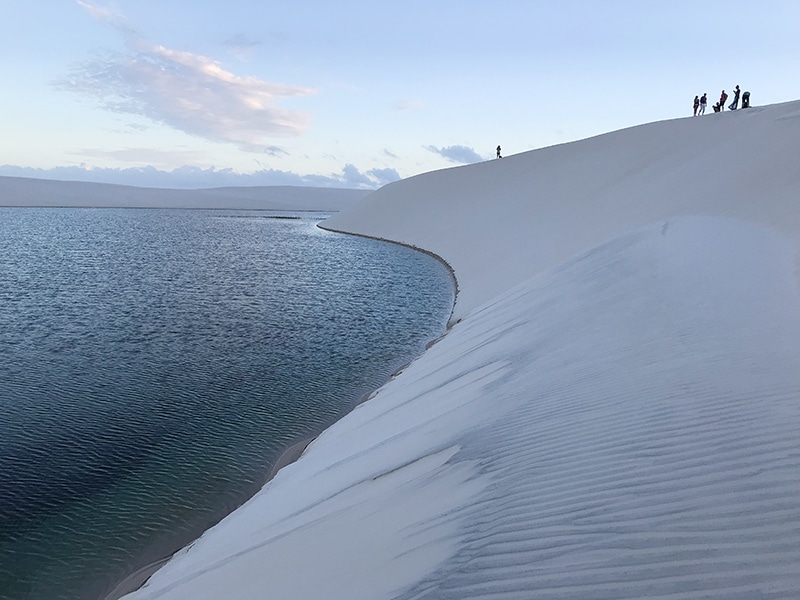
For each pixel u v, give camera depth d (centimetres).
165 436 816
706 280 692
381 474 449
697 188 1898
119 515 612
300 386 1038
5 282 2108
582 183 3019
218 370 1127
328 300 1919
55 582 505
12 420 862
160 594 434
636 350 489
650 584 200
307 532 402
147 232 5075
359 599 254
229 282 2258
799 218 1075
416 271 2705
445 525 290
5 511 620
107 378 1065
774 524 216
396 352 1283
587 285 878
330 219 7181
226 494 659
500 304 1140
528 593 211
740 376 372
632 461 291
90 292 1952
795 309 518
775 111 2483
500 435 392
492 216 3366
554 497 277
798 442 271
